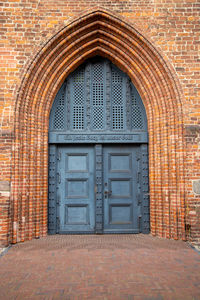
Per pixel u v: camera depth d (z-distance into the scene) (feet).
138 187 22.13
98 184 21.85
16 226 18.84
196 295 11.57
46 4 20.22
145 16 20.39
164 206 20.26
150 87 21.30
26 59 19.89
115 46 21.45
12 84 19.63
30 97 20.26
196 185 19.39
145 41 20.18
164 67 20.11
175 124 20.15
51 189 21.63
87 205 22.00
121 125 22.41
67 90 22.43
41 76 20.63
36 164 20.42
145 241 19.38
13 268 14.48
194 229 18.98
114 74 22.61
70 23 20.11
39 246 18.22
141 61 21.02
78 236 20.98
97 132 21.99
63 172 22.17
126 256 16.26
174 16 20.43
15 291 11.93
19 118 19.63
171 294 11.66
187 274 13.65
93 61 22.67
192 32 20.34
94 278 13.21
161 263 15.12
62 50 20.92
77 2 20.31
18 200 19.16
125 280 12.99
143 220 21.59
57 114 22.31
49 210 21.53
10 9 20.08
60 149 22.35
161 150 20.70
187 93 19.95
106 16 20.22
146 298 11.34
